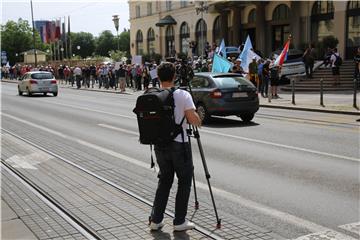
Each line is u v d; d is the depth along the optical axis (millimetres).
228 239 4871
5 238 5031
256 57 23906
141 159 9086
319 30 34906
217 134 12055
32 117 17516
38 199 6473
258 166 8203
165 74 4930
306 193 6477
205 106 14234
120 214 5734
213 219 5500
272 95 22344
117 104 22422
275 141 10727
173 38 52406
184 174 4980
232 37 42844
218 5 41000
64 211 5906
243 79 14617
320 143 10297
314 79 27172
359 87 24922
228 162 8609
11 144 11297
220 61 18469
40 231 5230
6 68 65812
